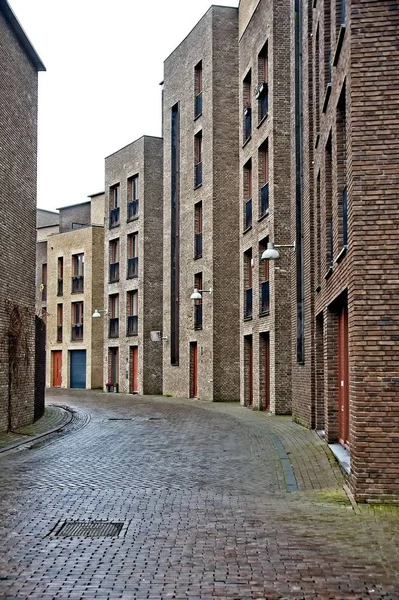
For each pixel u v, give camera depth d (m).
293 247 21.03
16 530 8.52
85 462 14.25
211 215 31.70
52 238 50.25
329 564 6.95
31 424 21.58
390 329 9.71
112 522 8.94
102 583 6.45
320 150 16.06
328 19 15.04
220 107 32.00
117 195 43.97
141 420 23.23
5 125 18.83
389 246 9.80
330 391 14.67
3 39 18.59
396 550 7.41
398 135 9.91
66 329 48.66
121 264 42.88
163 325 38.00
